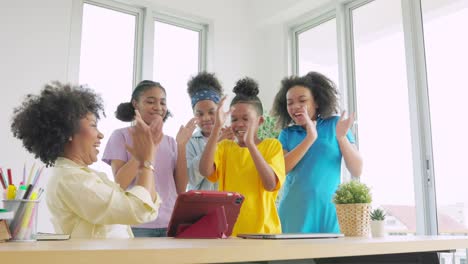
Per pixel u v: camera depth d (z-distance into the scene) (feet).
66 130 3.92
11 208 3.05
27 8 10.03
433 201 9.08
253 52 13.73
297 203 6.12
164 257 2.06
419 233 9.20
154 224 6.09
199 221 3.73
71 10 10.64
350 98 11.30
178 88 12.56
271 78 13.50
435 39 9.46
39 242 2.84
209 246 2.31
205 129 7.12
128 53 11.85
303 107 5.98
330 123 6.66
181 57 12.76
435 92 9.35
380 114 10.50
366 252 2.97
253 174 5.31
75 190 3.45
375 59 10.82
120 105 7.14
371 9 11.09
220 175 5.61
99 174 3.90
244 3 13.74
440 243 3.54
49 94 4.00
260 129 10.41
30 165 9.42
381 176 10.25
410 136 9.62
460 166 8.75
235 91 6.08
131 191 3.56
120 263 1.93
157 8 12.07
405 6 9.96
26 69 9.85
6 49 9.67
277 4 12.84
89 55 11.18
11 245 2.40
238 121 5.75
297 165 6.31
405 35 9.91
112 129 11.19
